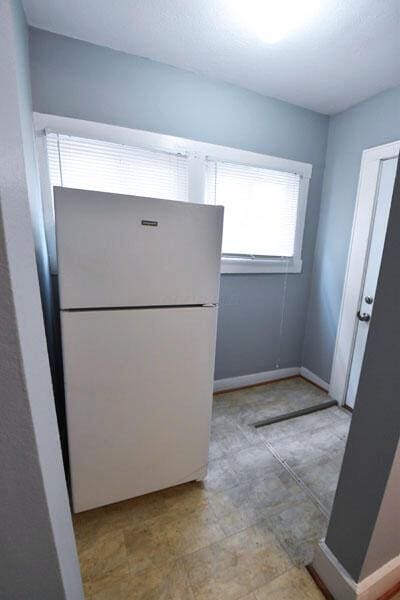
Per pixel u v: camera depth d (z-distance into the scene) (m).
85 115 1.64
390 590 1.03
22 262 0.44
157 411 1.30
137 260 1.12
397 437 0.80
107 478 1.27
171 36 1.51
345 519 0.98
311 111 2.27
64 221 0.99
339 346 2.38
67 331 1.08
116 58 1.64
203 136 1.95
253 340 2.57
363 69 1.72
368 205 2.08
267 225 2.33
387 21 1.34
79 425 1.17
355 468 0.93
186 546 1.22
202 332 1.30
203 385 1.37
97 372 1.15
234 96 1.97
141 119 1.76
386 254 0.78
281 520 1.35
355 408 0.92
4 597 0.50
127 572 1.12
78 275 1.05
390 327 0.79
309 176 2.38
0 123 0.36
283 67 1.74
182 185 1.97
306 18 1.33
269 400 2.42
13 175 0.41
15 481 0.45
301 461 1.75
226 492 1.50
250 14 1.33
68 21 1.42
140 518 1.34
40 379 0.51
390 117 1.92
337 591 1.01
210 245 1.23
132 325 1.16
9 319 0.39
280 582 1.09
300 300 2.68
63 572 0.54
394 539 0.97
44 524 0.49
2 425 0.42
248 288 2.42
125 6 1.31
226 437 1.95
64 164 1.66
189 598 1.04
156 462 1.36
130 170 1.81
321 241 2.53
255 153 2.12
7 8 0.43
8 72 0.42
